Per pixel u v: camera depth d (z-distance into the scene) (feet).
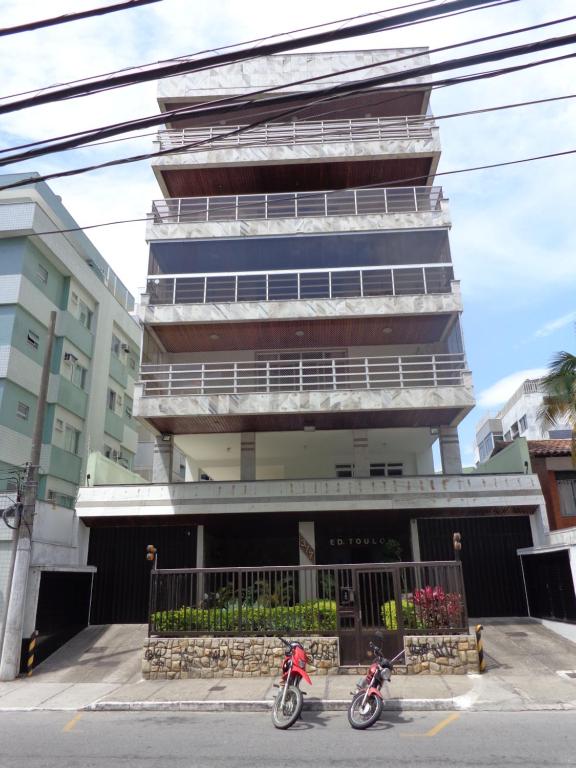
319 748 23.68
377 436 73.05
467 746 23.50
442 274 66.23
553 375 53.88
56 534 57.31
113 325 107.55
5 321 75.25
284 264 67.36
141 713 32.24
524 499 60.70
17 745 25.29
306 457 83.97
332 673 39.09
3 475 71.05
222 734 26.50
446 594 41.09
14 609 43.45
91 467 64.80
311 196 71.20
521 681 36.40
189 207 71.05
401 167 74.59
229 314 64.64
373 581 43.27
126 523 62.95
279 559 68.28
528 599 58.80
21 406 76.54
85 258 101.09
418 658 39.04
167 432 68.59
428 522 62.69
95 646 51.62
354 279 66.33
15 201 82.99
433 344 72.18
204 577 45.37
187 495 62.44
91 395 93.50
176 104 77.77
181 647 40.86
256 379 72.59
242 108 20.45
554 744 23.56
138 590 61.72
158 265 67.67
